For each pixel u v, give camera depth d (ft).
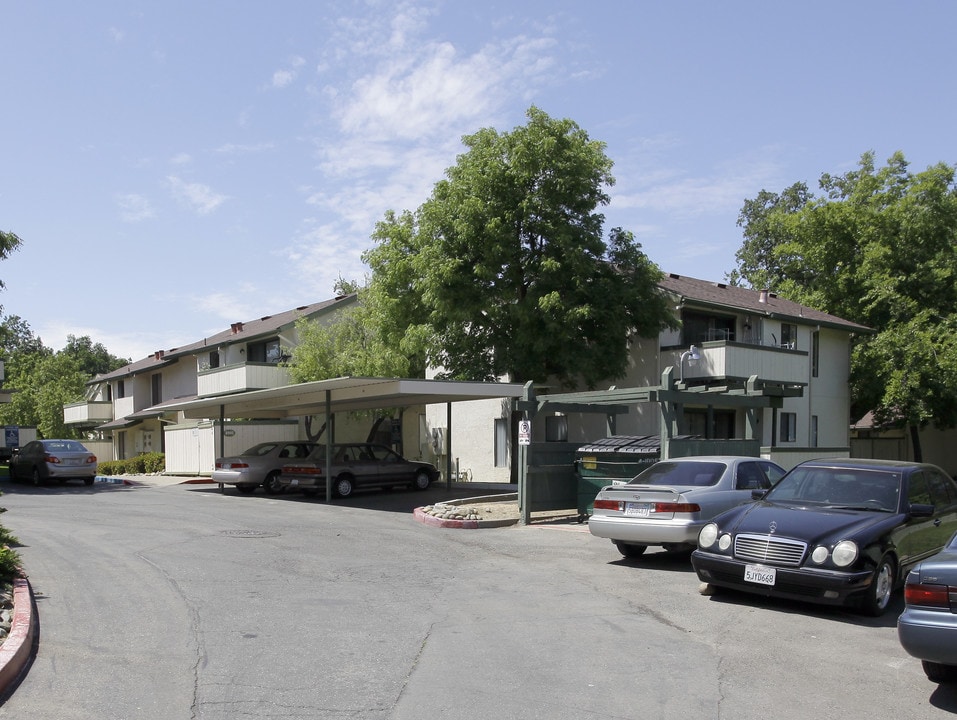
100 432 165.99
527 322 76.13
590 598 28.89
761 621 25.73
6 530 33.99
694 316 89.15
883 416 102.89
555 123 77.82
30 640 22.18
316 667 20.57
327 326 106.52
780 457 57.26
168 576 32.27
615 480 48.39
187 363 133.49
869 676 20.31
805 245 112.57
